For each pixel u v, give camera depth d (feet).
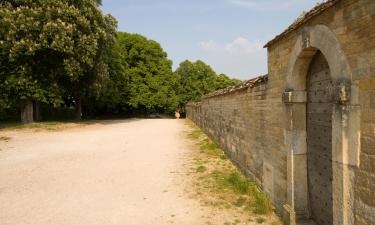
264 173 21.84
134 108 132.87
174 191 23.88
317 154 15.78
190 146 46.32
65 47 61.21
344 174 11.32
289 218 16.62
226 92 34.81
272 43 19.33
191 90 156.76
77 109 94.58
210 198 22.09
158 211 19.81
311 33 13.85
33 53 58.23
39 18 61.21
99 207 20.59
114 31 82.84
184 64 161.99
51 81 66.90
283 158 18.16
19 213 19.53
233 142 32.58
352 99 10.85
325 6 12.11
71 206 20.77
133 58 125.18
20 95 63.10
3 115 84.53
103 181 26.84
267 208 19.40
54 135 57.41
